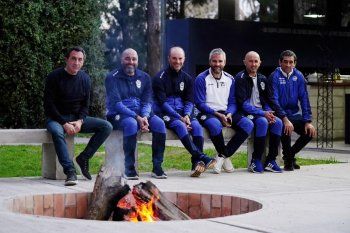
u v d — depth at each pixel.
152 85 10.07
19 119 18.00
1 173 10.26
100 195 6.89
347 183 9.03
